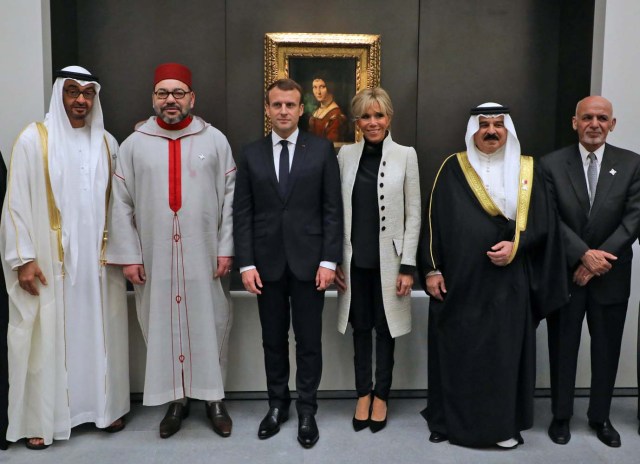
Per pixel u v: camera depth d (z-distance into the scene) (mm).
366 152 3025
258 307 3123
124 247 2951
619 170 2916
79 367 2975
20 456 2840
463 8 3656
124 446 2941
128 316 3408
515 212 2855
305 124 3621
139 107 3631
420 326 3508
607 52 3398
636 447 2943
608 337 2977
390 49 3652
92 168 2945
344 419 3246
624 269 2951
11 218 2793
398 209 2961
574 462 2795
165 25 3596
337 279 3016
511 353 2844
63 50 3441
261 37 3611
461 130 3717
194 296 2963
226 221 3025
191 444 2961
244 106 3648
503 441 2906
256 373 3498
